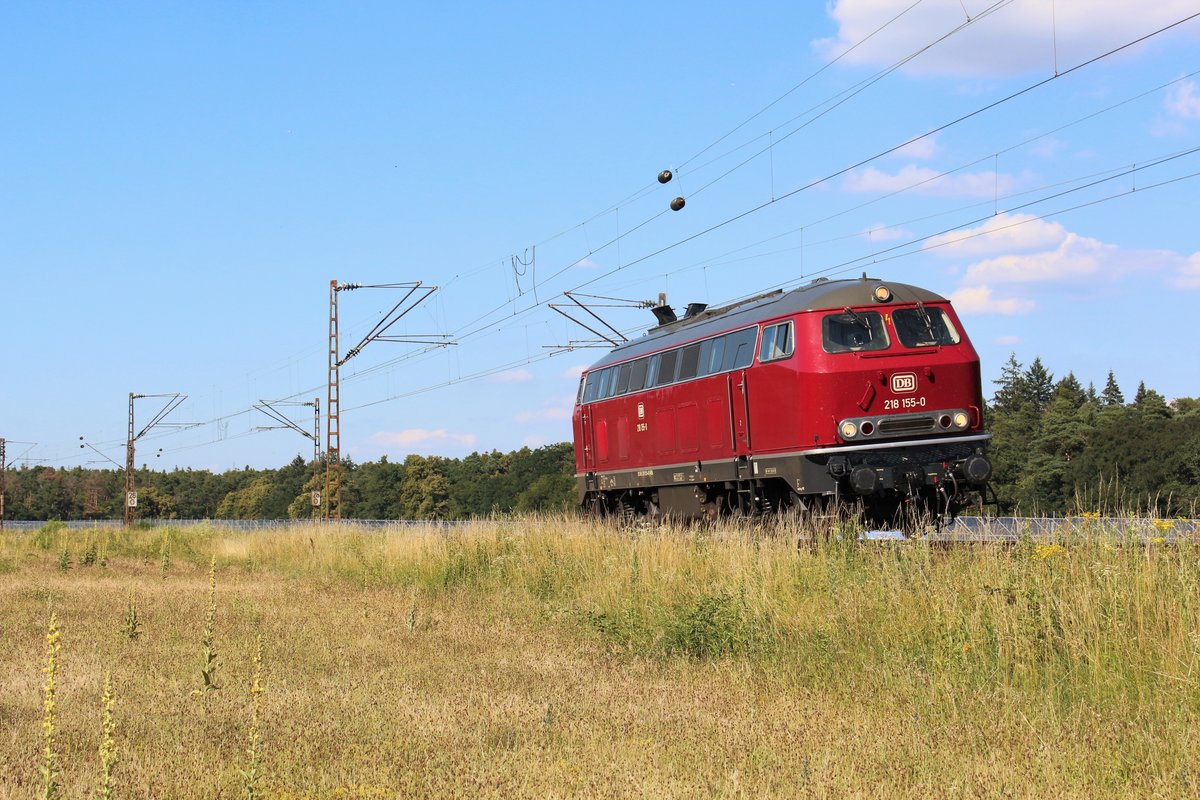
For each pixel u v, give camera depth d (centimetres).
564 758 726
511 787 646
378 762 705
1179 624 848
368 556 2278
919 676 883
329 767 696
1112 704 803
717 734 776
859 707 845
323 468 10088
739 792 632
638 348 2512
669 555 1563
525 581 1720
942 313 1812
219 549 3203
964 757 701
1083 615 902
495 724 818
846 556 1270
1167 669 816
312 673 1035
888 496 1780
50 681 603
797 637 1068
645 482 2412
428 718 834
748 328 1962
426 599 1672
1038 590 955
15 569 2538
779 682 955
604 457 2675
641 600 1348
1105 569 942
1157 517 1100
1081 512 1184
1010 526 1527
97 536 3591
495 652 1159
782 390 1822
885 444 1727
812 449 1750
